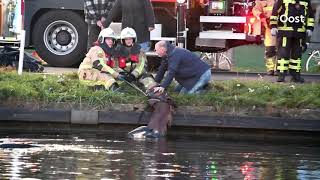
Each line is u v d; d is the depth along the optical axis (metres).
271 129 31.09
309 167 24.86
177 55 31.97
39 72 37.62
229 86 33.41
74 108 31.31
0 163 23.89
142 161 24.95
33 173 22.66
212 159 25.70
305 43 38.34
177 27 40.03
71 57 41.81
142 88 32.59
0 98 31.39
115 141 28.77
